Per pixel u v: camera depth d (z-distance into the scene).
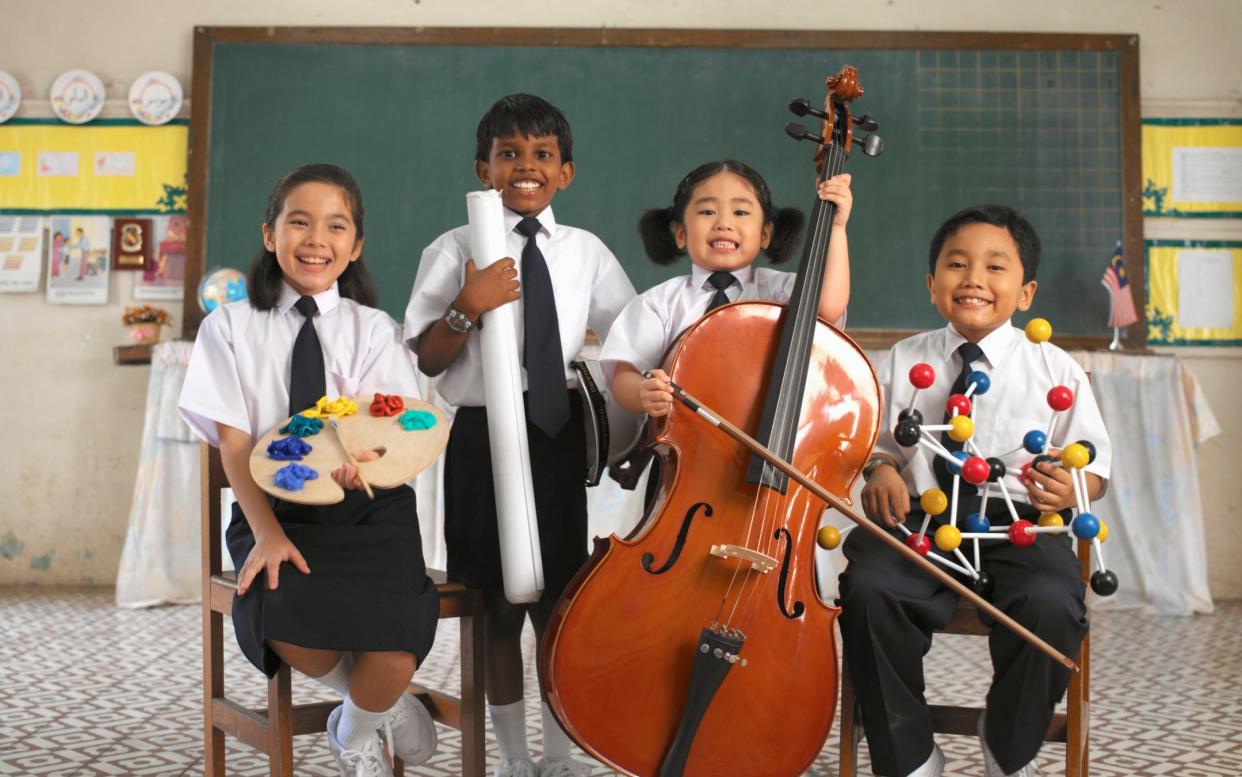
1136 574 4.31
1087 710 1.81
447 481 2.12
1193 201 4.80
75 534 4.80
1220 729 2.54
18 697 2.78
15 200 4.84
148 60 4.88
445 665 3.33
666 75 4.79
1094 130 4.76
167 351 4.37
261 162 4.77
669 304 2.05
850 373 1.80
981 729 1.78
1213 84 4.83
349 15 4.86
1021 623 1.73
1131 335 4.69
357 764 1.76
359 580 1.75
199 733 2.46
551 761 1.99
